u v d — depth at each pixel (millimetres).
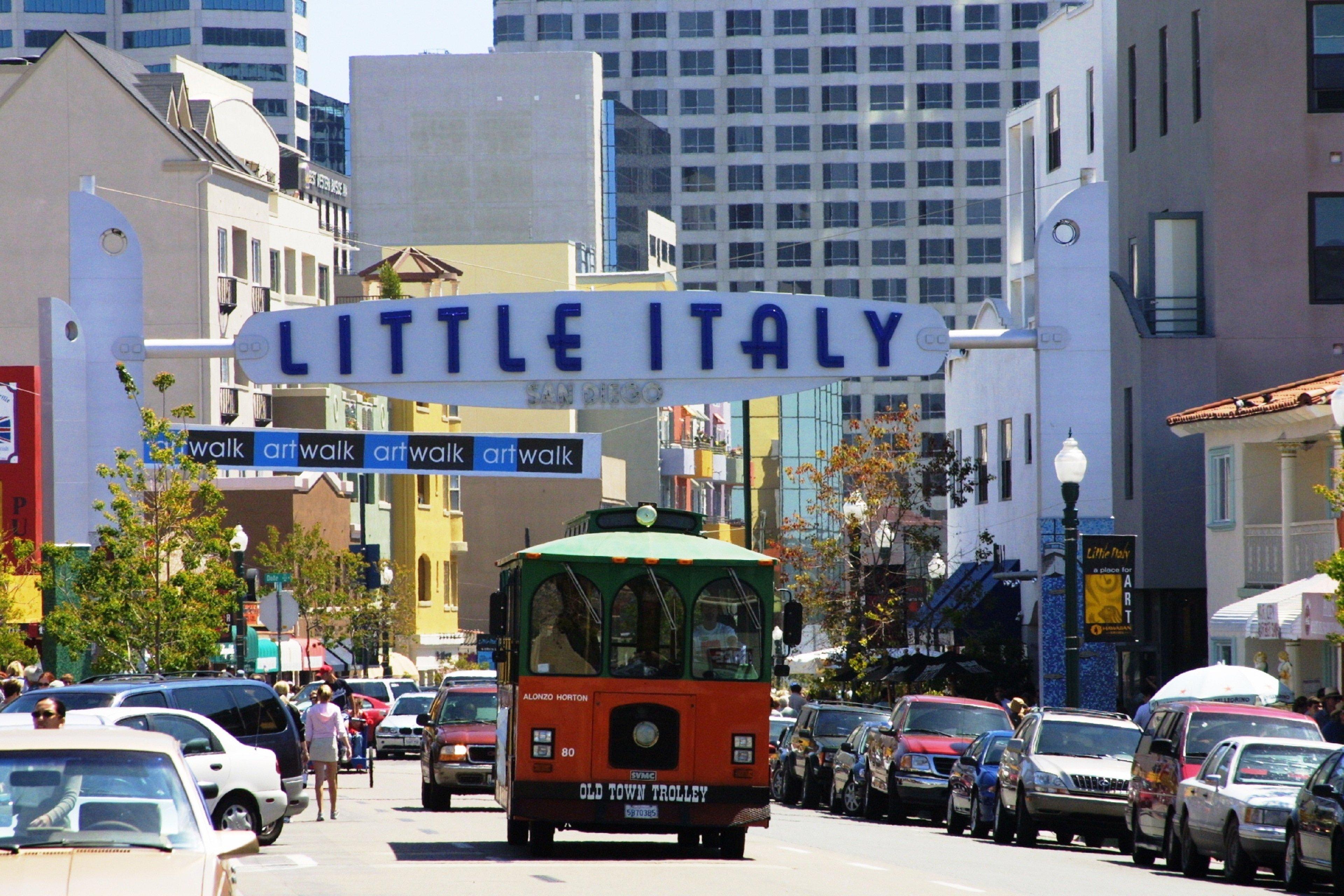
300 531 174750
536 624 58062
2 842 26625
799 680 156125
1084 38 150625
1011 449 149250
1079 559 88375
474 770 87875
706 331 84562
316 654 175625
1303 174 116375
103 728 30094
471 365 84938
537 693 57688
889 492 138125
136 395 91812
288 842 65625
